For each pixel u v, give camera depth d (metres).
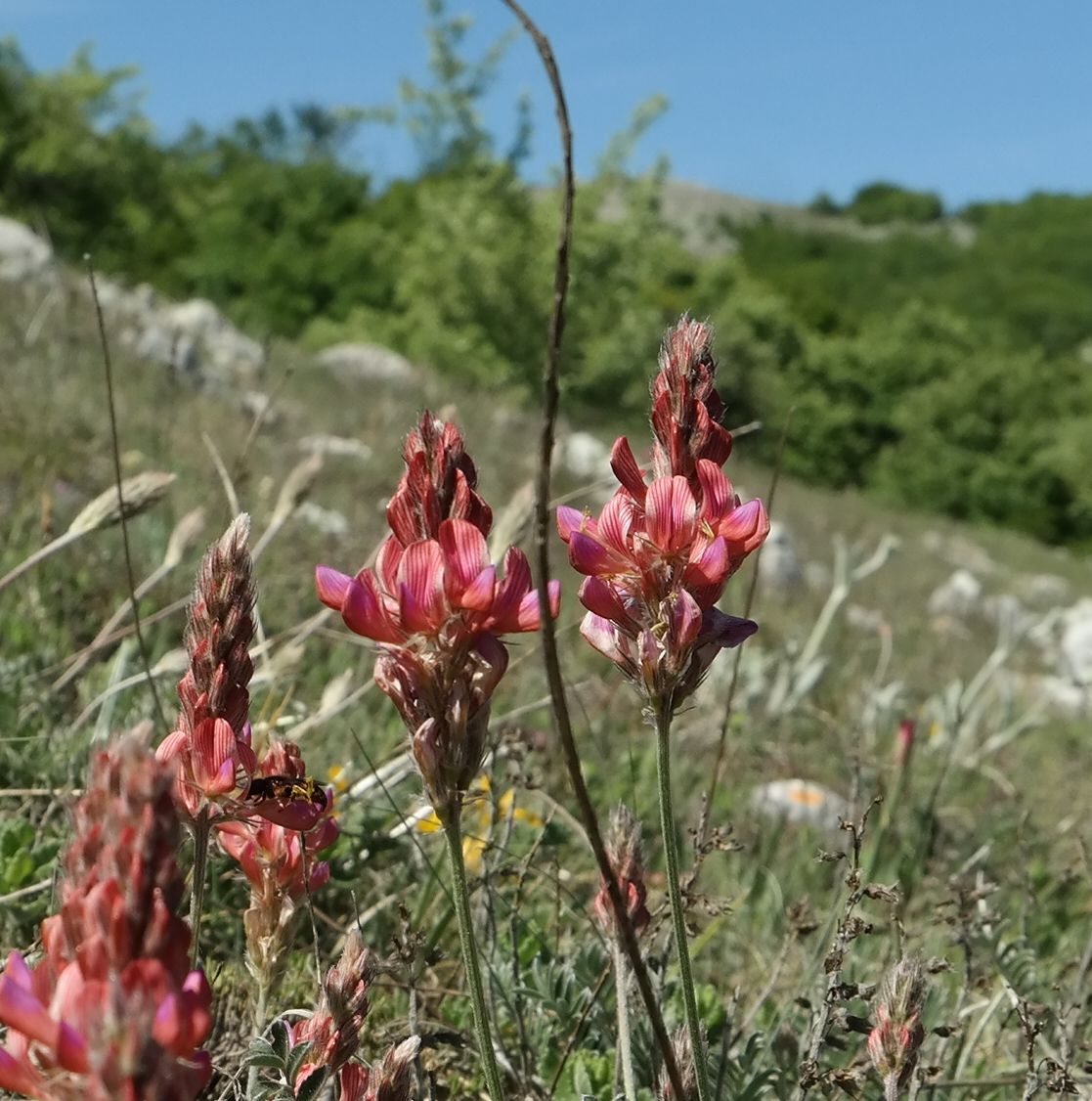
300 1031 1.90
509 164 37.50
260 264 42.97
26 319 12.78
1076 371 56.19
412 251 36.34
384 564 1.70
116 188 40.34
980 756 7.01
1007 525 50.81
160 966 0.98
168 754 1.84
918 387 53.94
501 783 3.52
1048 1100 2.87
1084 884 5.07
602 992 2.90
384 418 13.52
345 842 3.39
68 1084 1.03
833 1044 2.28
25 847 3.12
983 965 3.33
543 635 1.43
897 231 128.00
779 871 4.85
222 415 12.34
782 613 11.80
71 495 7.07
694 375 1.90
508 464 13.95
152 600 5.66
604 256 35.84
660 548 1.83
